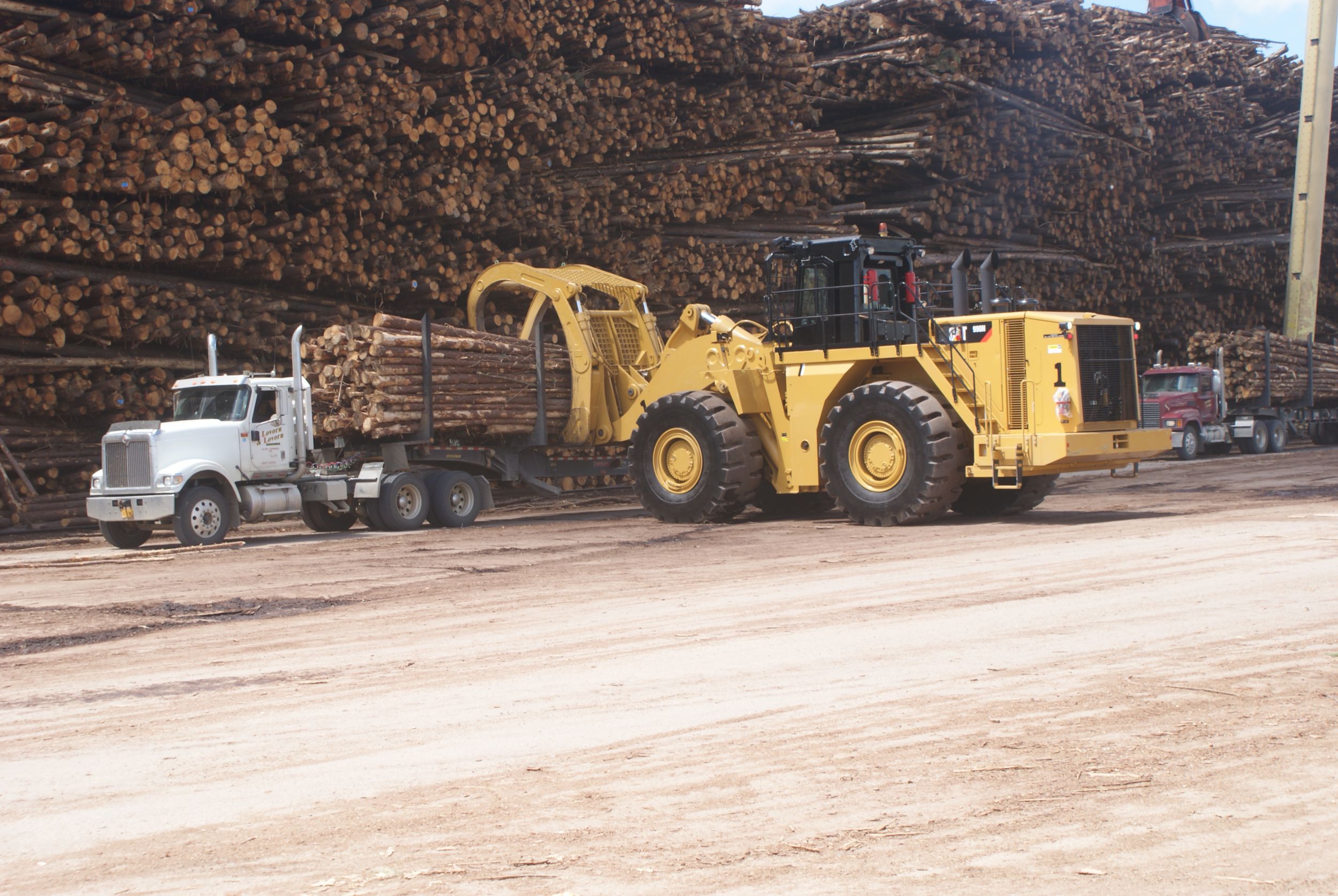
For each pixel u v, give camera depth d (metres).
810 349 15.52
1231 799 4.41
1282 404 31.89
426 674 6.98
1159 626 7.46
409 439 16.31
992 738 5.27
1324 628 7.21
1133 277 32.31
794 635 7.67
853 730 5.48
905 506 14.27
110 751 5.62
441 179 18.69
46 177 14.86
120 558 12.87
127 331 15.98
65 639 8.45
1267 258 36.19
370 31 17.97
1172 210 34.16
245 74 16.42
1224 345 30.09
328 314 18.53
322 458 16.06
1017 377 14.17
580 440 17.70
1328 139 34.78
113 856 4.28
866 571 10.43
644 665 7.01
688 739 5.46
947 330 14.46
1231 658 6.55
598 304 20.41
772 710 5.89
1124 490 19.14
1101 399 14.26
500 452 17.44
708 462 15.62
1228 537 11.48
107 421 16.62
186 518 14.36
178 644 8.16
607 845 4.19
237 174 16.02
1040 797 4.50
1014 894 3.67
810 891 3.74
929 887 3.74
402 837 4.35
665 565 11.35
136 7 15.55
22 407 15.51
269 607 9.54
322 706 6.33
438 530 15.97
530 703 6.23
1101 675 6.30
